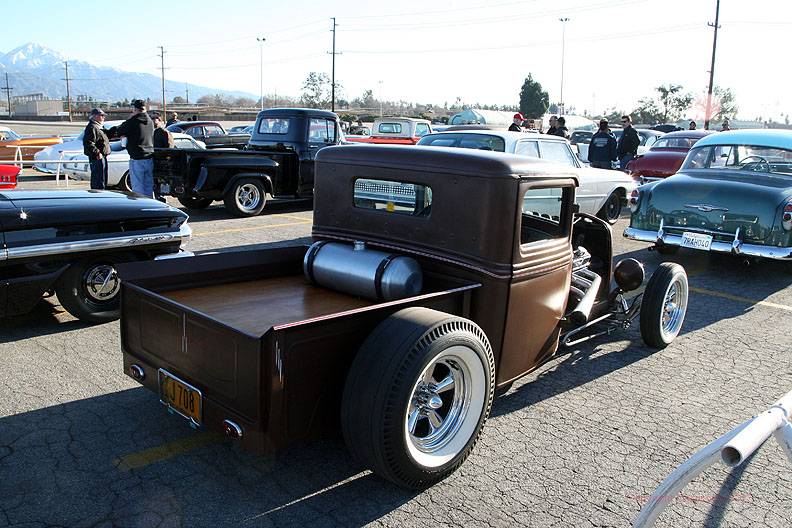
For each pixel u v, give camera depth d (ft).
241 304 11.53
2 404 12.12
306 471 10.21
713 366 15.62
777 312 20.66
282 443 8.59
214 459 10.47
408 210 11.98
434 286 11.73
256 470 10.19
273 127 37.93
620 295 16.29
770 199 23.16
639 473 10.60
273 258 13.42
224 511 9.14
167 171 33.53
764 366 15.72
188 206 38.11
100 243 15.90
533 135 29.35
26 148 55.21
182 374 9.86
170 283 11.96
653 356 16.19
